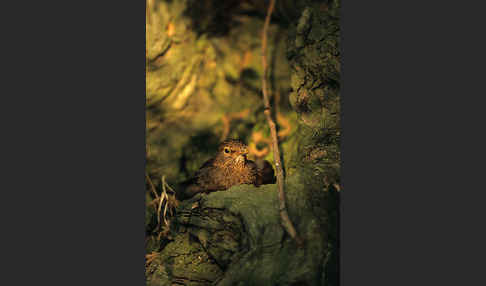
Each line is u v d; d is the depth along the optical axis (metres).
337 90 3.22
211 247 3.31
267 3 3.58
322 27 3.32
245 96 3.83
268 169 3.67
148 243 3.39
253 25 3.72
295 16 3.50
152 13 3.44
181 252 3.40
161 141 3.59
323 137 3.26
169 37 3.54
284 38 3.62
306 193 3.24
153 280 3.29
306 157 3.34
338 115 3.21
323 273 3.07
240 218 3.21
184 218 3.47
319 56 3.33
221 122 3.84
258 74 3.76
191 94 3.71
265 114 3.50
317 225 3.14
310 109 3.38
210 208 3.37
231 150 3.58
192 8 3.61
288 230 3.12
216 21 3.72
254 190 3.42
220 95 3.85
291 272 3.03
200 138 3.80
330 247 3.12
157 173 3.55
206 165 3.71
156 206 3.51
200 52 3.72
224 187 3.61
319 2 3.33
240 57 3.78
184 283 3.27
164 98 3.58
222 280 3.13
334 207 3.16
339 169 3.17
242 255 3.13
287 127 3.63
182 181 3.69
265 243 3.10
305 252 3.09
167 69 3.56
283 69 3.66
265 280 3.02
